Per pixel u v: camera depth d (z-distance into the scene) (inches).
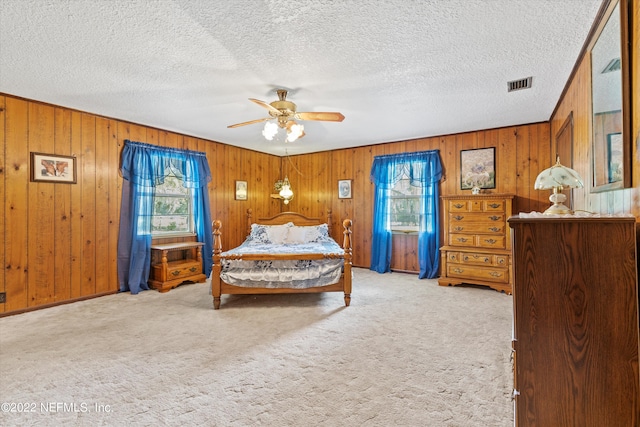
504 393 74.2
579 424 44.3
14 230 129.1
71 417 66.3
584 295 44.2
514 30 83.2
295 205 261.1
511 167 177.9
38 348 98.3
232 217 224.2
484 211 170.1
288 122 120.3
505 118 162.4
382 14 76.0
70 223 145.6
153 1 70.4
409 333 110.0
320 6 72.7
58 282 141.9
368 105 141.3
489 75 110.5
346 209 236.2
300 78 112.4
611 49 68.1
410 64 102.1
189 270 181.6
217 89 122.0
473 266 170.2
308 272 142.7
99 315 129.1
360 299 151.8
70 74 108.5
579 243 44.4
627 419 42.5
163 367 86.8
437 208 197.0
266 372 84.3
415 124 173.0
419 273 198.5
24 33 83.0
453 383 78.5
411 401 71.4
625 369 42.7
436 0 71.2
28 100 132.5
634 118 58.1
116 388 76.8
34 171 134.3
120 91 124.0
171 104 139.3
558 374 45.1
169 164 182.5
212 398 72.8
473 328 114.3
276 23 79.4
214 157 212.2
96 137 154.3
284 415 66.8
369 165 226.2
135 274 164.7
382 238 214.5
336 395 73.8
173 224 191.9
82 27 80.6
